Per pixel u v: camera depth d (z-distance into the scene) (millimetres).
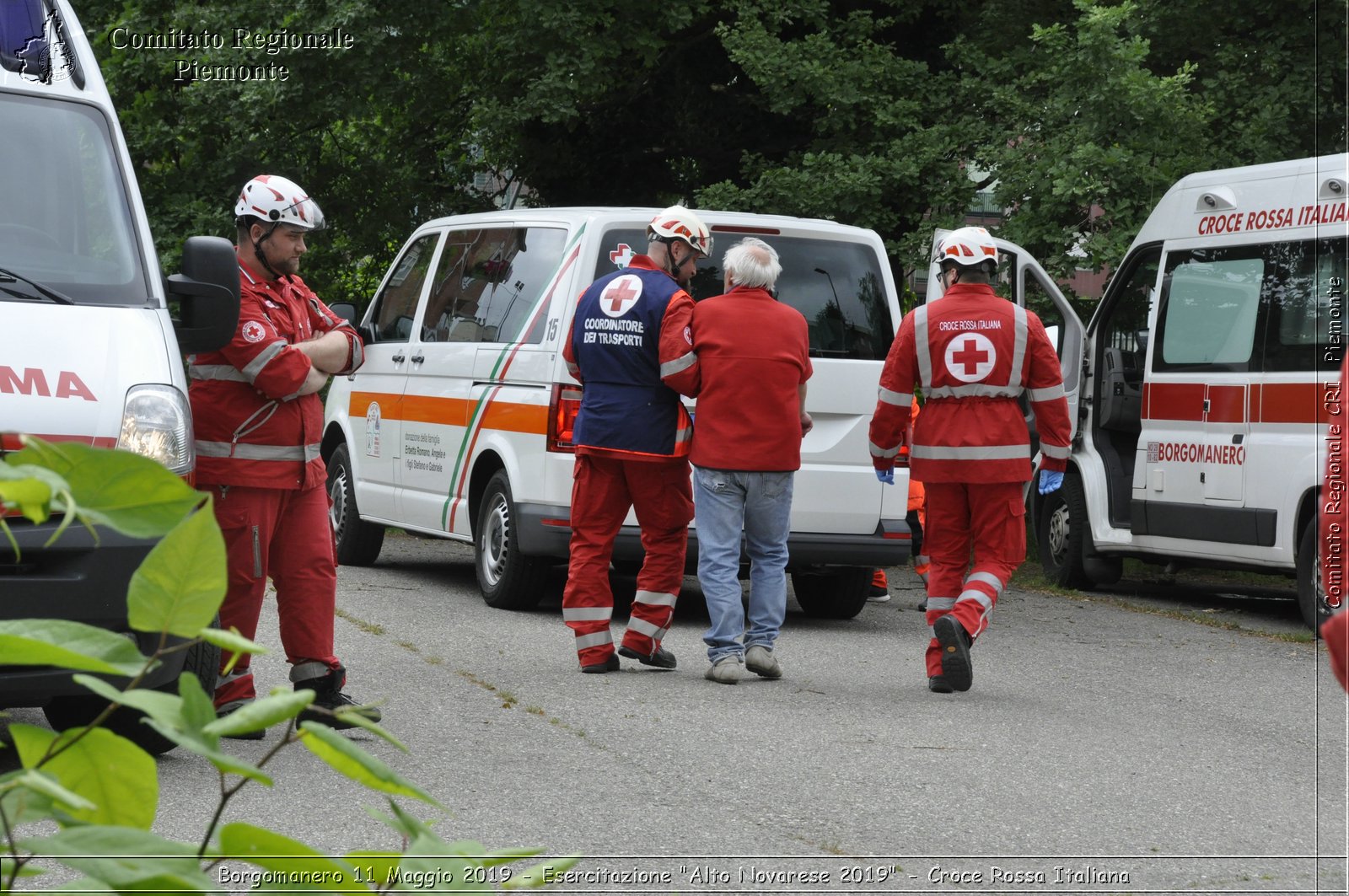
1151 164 16500
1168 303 13234
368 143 20891
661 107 21391
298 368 6543
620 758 6574
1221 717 8000
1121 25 17688
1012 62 18219
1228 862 5191
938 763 6676
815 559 10914
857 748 6922
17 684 5148
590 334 8828
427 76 19719
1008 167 16953
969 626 8406
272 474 6621
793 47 17984
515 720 7312
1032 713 7949
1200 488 12758
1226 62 17906
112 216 6809
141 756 1352
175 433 6090
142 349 6246
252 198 6844
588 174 22016
